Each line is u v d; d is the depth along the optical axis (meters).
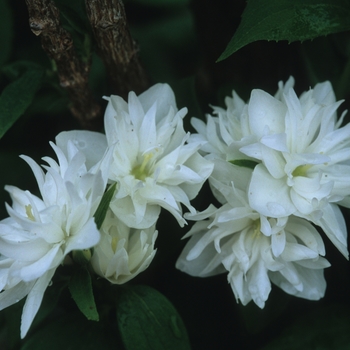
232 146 0.43
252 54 0.52
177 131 0.44
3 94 0.46
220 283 0.49
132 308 0.44
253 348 0.49
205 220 0.45
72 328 0.45
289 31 0.44
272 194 0.43
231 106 0.47
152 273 0.49
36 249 0.41
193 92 0.49
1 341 0.50
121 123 0.43
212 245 0.45
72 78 0.47
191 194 0.44
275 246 0.43
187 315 0.49
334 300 0.49
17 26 0.52
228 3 0.51
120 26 0.45
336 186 0.44
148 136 0.44
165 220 0.46
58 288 0.45
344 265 0.49
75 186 0.41
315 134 0.45
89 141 0.44
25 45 0.52
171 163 0.43
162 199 0.43
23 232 0.42
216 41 0.52
